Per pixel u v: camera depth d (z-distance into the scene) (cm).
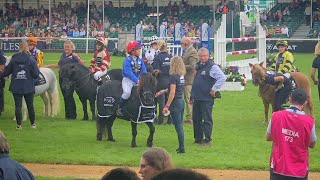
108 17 5484
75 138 1652
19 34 5041
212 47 3288
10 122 1891
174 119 1459
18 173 733
